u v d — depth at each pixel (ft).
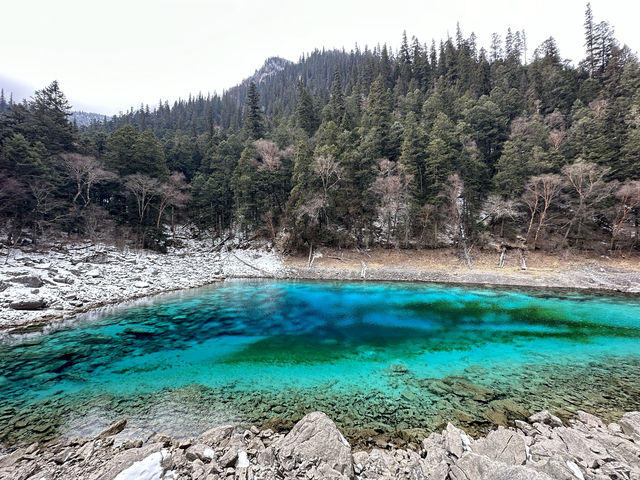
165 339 48.55
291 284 100.27
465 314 63.46
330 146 133.80
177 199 141.59
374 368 37.01
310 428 21.90
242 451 20.63
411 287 93.30
